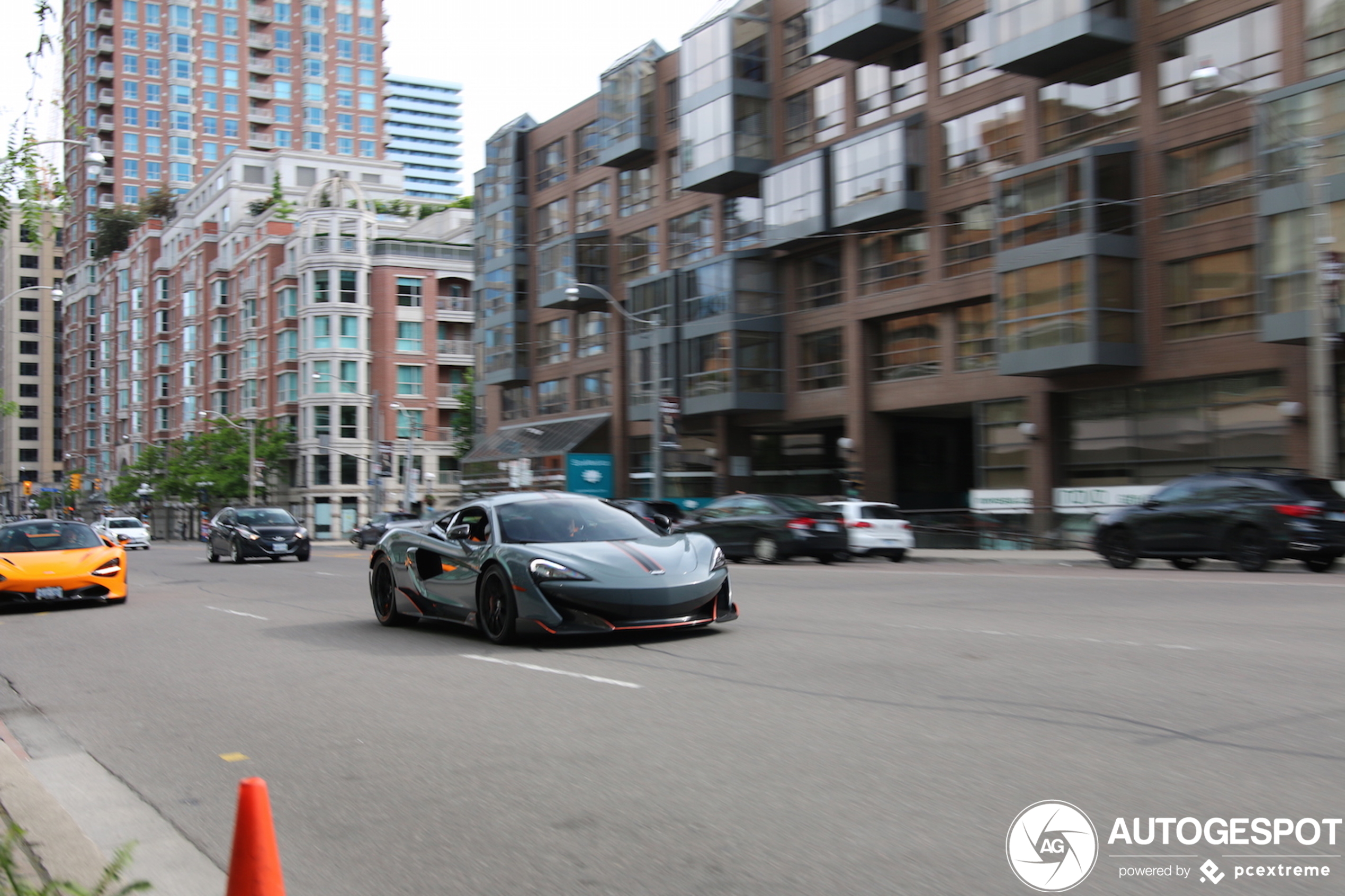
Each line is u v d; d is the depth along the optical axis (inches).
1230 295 1016.2
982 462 1267.2
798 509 959.0
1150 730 231.5
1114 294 1074.7
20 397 5118.1
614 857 166.9
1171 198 1061.8
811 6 1391.5
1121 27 1082.7
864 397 1401.3
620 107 1804.9
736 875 156.7
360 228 2906.0
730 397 1510.8
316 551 1711.4
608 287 1884.8
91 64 4298.7
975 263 1251.2
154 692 338.6
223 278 3437.5
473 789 207.8
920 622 441.7
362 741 252.8
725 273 1529.3
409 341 2945.4
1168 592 550.9
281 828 189.5
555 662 355.3
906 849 163.6
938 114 1293.1
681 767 216.4
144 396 3991.1
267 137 4468.5
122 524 2194.9
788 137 1523.1
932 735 234.5
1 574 611.2
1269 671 300.7
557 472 1840.6
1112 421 1130.0
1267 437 999.0
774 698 282.5
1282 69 972.6
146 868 171.6
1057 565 891.4
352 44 4608.8
